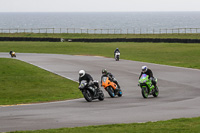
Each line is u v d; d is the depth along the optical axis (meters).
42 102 56.06
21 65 116.75
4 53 180.25
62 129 31.11
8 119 38.22
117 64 120.12
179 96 58.88
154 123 33.53
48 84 80.44
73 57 154.25
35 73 98.69
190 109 43.84
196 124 32.12
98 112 42.69
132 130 29.53
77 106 49.25
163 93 63.28
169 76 88.12
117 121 36.09
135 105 48.72
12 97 64.25
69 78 89.12
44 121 36.72
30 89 73.69
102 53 180.00
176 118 36.72
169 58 149.00
